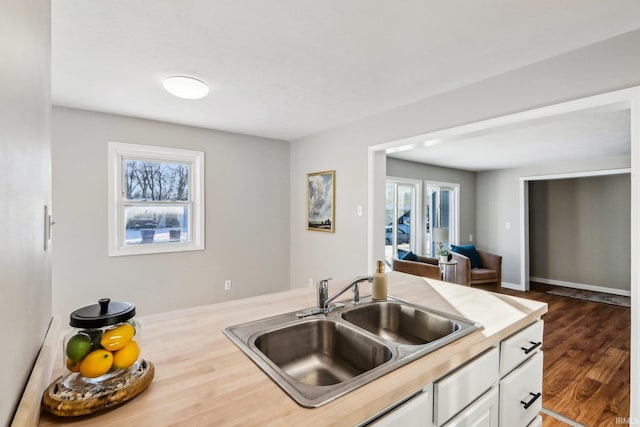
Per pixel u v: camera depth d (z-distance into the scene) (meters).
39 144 0.85
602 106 1.86
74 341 0.74
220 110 3.09
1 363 0.51
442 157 5.02
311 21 1.67
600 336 3.60
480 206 6.64
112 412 0.73
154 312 3.45
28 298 0.70
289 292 1.78
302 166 4.26
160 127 3.45
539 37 1.81
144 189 3.44
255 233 4.18
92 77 2.34
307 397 0.79
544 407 2.26
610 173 4.81
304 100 2.82
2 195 0.51
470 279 4.92
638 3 1.51
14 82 0.58
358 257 3.46
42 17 0.90
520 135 3.59
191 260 3.69
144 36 1.81
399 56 2.04
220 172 3.88
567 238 6.06
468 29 1.74
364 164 3.36
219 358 1.00
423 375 0.92
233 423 0.70
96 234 3.11
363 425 0.82
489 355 1.21
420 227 5.67
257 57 2.05
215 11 1.58
